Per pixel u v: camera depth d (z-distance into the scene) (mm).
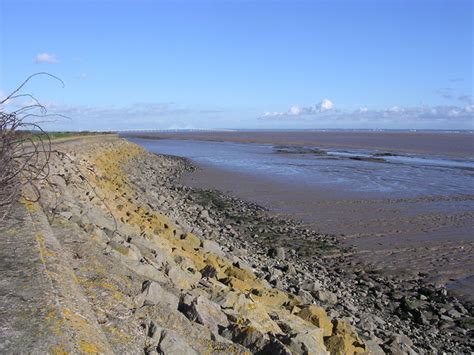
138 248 8070
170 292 5824
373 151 67750
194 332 4891
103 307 4418
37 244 5082
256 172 38469
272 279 11008
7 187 6477
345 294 12320
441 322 11203
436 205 24203
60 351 3082
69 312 3688
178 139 119938
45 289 3947
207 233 16250
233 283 8594
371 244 17203
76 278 4785
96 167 22297
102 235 7398
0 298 3699
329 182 32156
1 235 5324
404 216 21594
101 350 3365
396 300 12367
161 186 29953
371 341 8172
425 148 75375
